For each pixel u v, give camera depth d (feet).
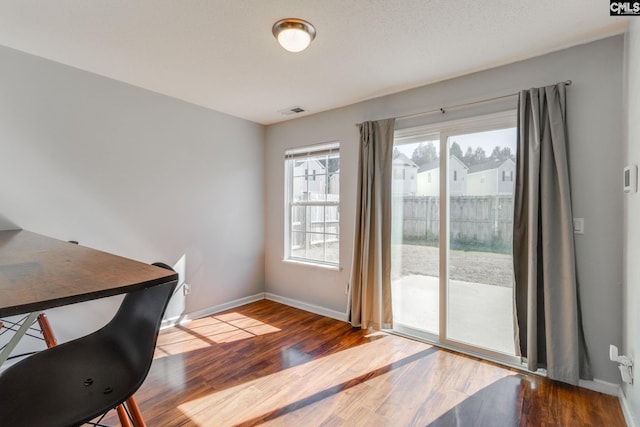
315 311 11.88
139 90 9.49
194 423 5.81
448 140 9.00
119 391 2.75
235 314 11.62
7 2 5.51
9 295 1.99
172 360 8.12
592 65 6.81
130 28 6.36
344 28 6.29
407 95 9.62
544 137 7.11
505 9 5.68
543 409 6.17
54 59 7.77
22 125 7.45
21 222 7.45
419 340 9.38
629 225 5.99
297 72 8.38
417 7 5.63
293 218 13.02
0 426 2.31
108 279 2.45
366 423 5.82
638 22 5.49
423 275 9.61
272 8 5.67
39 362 3.19
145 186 9.70
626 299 6.19
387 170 9.78
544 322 7.24
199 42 6.89
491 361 8.10
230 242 12.23
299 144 12.43
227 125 12.04
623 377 5.91
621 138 6.50
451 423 5.82
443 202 9.04
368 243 9.99
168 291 2.80
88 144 8.49
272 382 7.14
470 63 7.82
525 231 7.56
